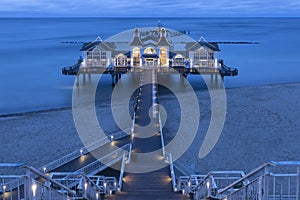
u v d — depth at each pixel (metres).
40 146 30.34
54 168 23.83
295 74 71.69
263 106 41.53
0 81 62.53
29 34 172.62
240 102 43.62
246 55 97.06
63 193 11.43
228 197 11.19
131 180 20.00
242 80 66.00
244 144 30.02
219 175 23.25
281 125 34.56
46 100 49.72
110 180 20.22
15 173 25.31
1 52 98.75
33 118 39.25
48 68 74.50
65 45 116.50
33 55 93.81
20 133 33.84
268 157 27.48
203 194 13.97
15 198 13.85
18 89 56.62
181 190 17.75
